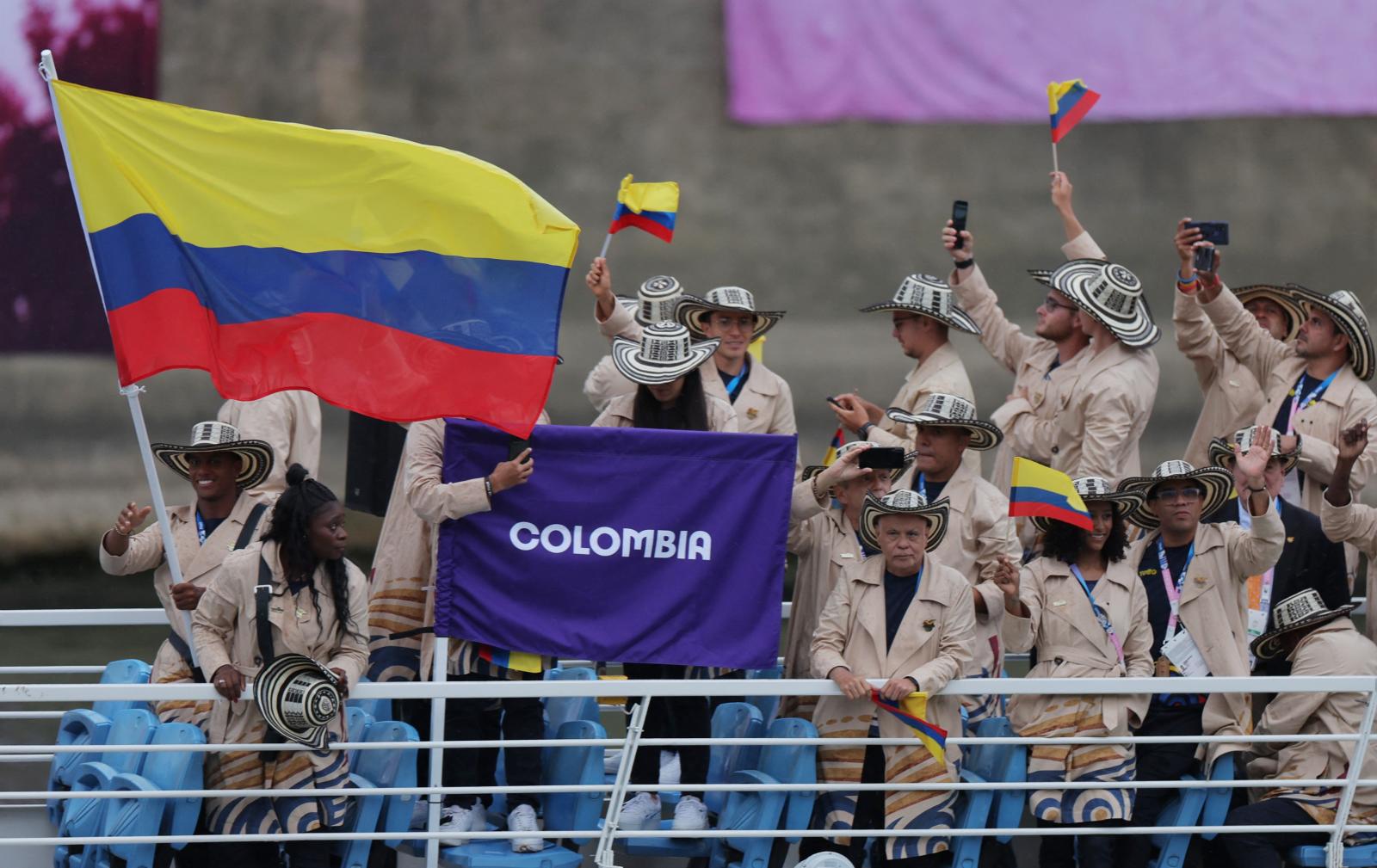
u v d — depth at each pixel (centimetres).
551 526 2606
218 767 2445
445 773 2638
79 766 2670
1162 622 2783
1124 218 8219
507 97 8225
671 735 2794
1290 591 3009
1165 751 2756
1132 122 8169
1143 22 8125
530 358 2497
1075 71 8188
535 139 8231
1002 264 8288
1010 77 8225
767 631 2628
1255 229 8212
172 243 2433
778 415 3284
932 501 2881
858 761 2617
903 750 2606
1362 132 8112
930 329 3231
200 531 2709
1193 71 8094
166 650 2688
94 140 2406
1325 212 8181
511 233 2509
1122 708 2677
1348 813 2661
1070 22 8162
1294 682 2592
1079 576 2738
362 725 2586
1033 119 8250
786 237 8344
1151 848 2778
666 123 8294
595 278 3164
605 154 8275
